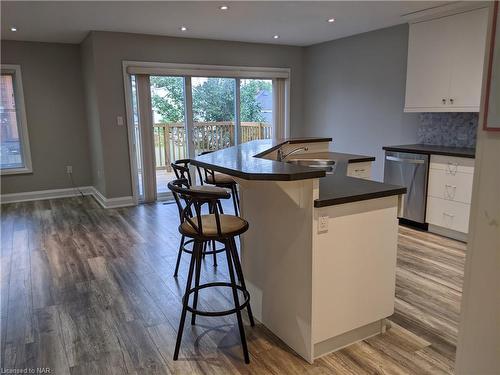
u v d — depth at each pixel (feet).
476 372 4.56
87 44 18.34
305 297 6.85
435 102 14.24
